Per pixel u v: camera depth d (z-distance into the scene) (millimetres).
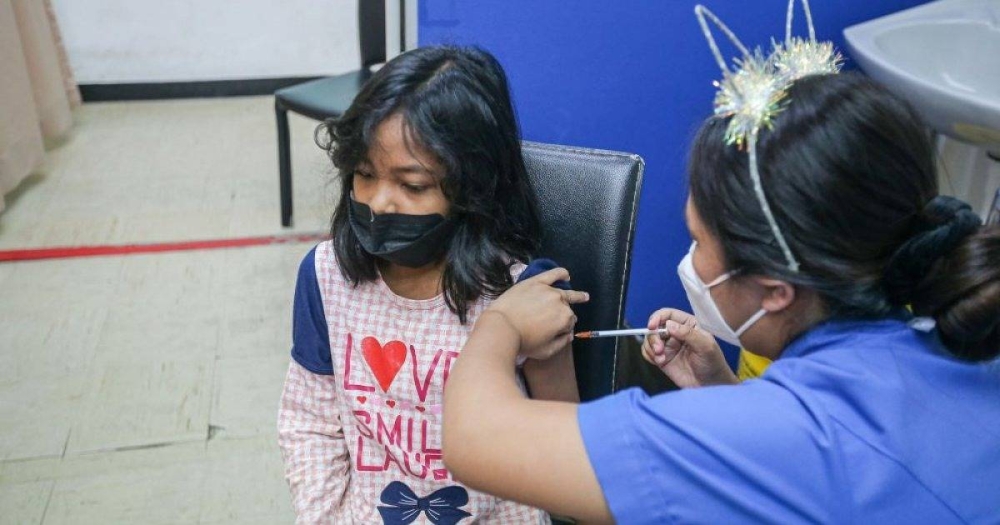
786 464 648
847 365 686
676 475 658
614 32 1712
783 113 686
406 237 935
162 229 2783
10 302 2352
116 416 1944
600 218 1050
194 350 2193
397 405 994
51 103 3318
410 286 1007
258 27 3873
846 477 642
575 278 1069
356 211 958
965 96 1397
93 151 3355
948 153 1940
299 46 3951
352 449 1029
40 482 1748
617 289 1059
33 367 2096
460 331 988
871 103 674
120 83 3846
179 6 3756
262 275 2551
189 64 3887
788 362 713
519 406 710
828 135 660
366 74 2697
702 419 665
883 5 1753
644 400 692
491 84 946
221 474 1795
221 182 3133
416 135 886
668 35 1725
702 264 770
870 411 659
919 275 687
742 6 1716
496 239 985
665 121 1811
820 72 745
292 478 1047
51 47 3318
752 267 706
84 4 3662
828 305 726
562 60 1731
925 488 640
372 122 896
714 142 720
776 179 670
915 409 668
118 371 2096
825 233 668
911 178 669
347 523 1024
